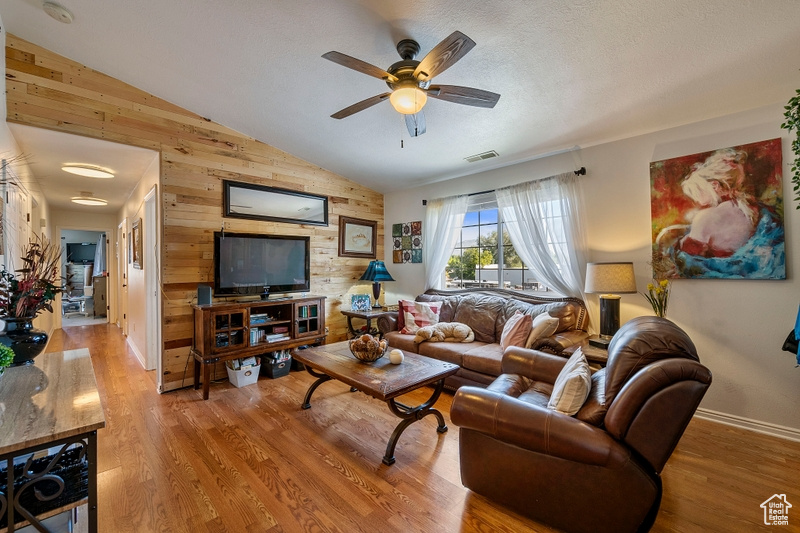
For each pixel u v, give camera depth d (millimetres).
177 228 3268
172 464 2031
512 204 3684
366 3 1917
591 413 1491
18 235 3066
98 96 2857
